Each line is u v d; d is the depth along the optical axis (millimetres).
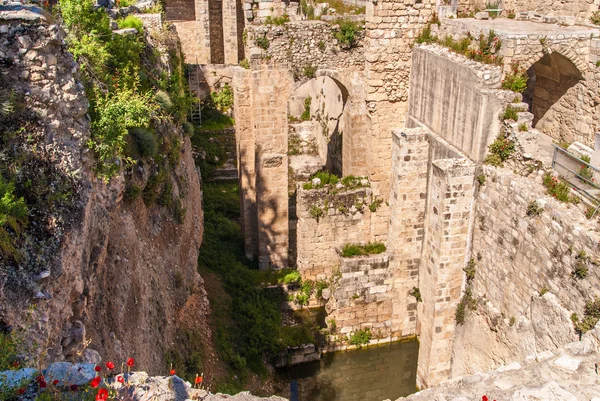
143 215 15688
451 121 20312
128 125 13844
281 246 26844
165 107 18266
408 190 21750
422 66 22375
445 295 20172
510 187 17250
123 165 13547
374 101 24125
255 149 25391
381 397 21688
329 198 24328
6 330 8680
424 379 21438
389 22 22938
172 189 18656
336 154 31672
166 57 25219
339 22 23781
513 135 17891
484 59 19469
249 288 24391
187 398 8367
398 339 23828
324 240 25000
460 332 20391
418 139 21141
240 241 28906
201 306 20797
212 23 44125
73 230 10211
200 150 35438
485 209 18625
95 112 12664
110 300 12156
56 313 9570
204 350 18734
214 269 25234
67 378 7797
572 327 14570
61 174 10359
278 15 27719
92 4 18438
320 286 25062
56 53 10609
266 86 24422
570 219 15008
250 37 23672
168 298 16672
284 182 26016
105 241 11953
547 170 17172
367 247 23359
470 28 20750
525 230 16641
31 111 10195
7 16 9938
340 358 23172
